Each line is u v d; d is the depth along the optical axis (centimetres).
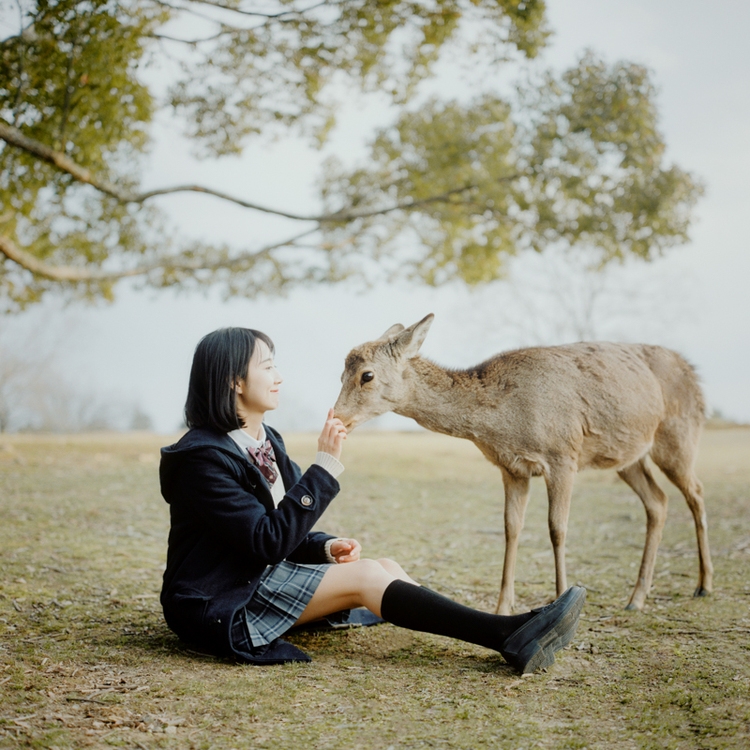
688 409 492
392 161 1199
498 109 1068
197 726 251
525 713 267
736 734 248
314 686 290
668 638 361
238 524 311
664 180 990
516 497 439
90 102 875
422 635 363
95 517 683
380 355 439
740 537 653
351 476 1025
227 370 324
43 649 331
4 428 2592
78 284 1170
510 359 450
